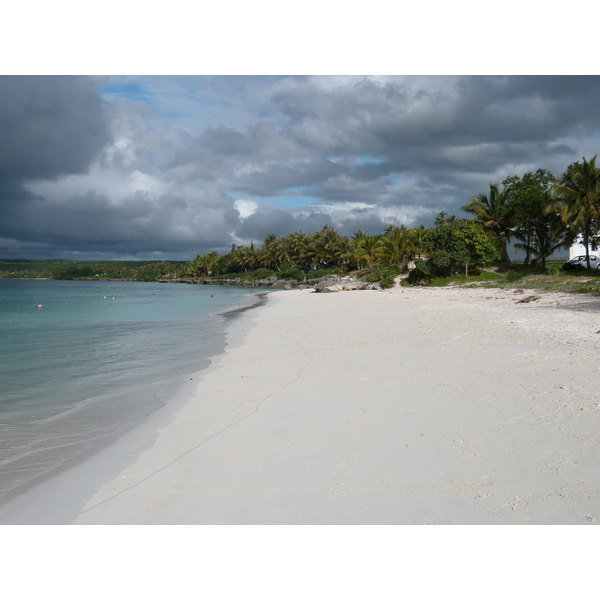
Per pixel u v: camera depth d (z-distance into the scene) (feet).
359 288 187.52
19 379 35.99
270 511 14.11
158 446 20.83
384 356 35.65
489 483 14.48
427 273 156.35
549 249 151.64
